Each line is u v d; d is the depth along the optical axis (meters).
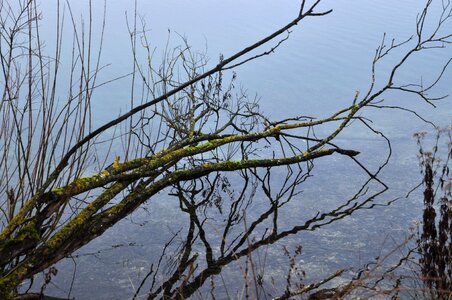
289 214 8.03
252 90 17.14
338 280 6.15
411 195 8.94
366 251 6.96
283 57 21.64
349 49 23.52
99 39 22.31
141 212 8.04
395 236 7.33
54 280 6.59
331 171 10.10
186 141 4.56
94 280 6.52
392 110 15.09
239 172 9.49
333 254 6.82
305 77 19.02
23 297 2.91
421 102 16.19
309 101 16.50
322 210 8.35
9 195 2.96
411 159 10.98
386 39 25.75
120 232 7.64
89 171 8.65
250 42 24.33
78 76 16.91
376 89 17.88
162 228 7.57
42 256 2.75
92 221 3.14
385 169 10.34
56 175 2.89
